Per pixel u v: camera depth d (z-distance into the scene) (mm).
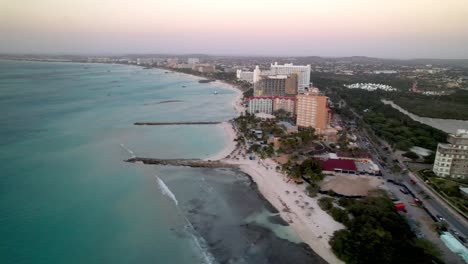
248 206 107312
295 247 84750
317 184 122500
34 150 149000
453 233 90000
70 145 161000
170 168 140125
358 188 119625
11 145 154125
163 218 96938
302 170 131250
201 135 196000
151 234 88250
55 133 180500
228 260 78938
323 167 135500
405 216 100188
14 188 109188
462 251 80375
